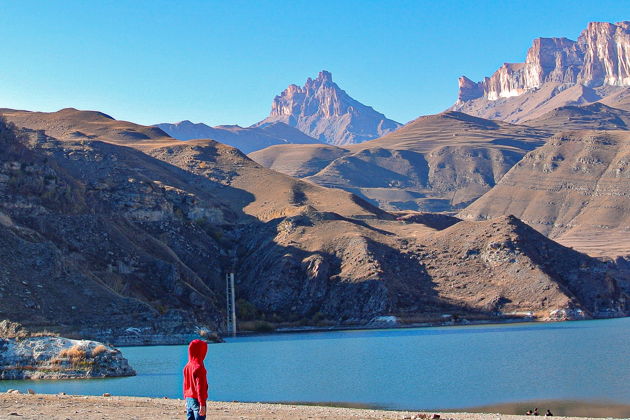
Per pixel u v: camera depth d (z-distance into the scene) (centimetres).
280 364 15125
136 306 18725
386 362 15125
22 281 17338
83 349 12225
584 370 13500
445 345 18612
